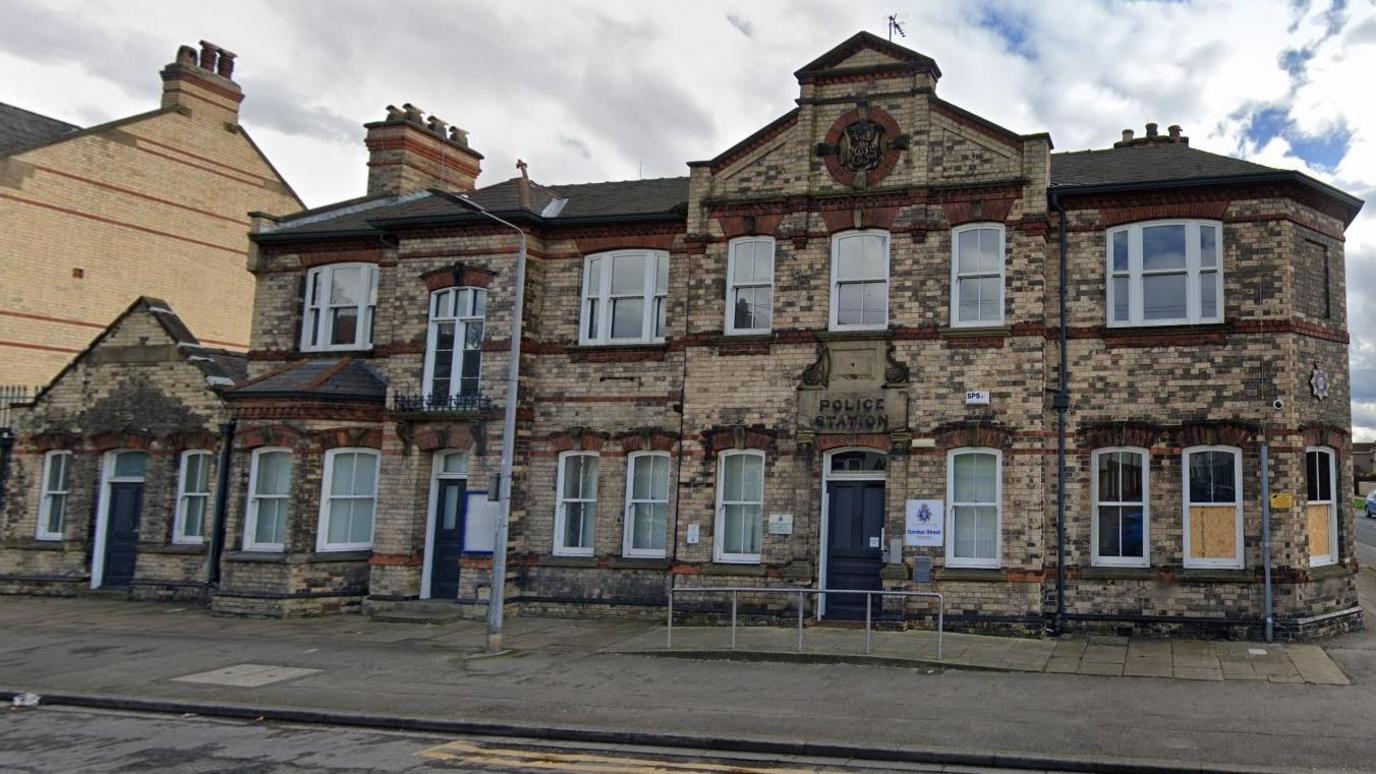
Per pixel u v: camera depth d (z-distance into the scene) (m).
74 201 28.88
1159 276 17.16
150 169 30.86
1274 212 16.59
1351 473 17.61
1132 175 17.84
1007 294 17.19
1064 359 17.28
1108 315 17.20
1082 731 10.58
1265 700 11.91
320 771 9.70
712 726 11.05
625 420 19.86
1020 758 9.67
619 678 13.76
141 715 12.55
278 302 23.33
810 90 18.78
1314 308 17.00
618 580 19.33
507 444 16.20
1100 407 17.05
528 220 20.44
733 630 15.41
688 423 18.73
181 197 31.70
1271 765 9.31
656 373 19.81
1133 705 11.72
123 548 23.42
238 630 18.36
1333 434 17.05
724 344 18.67
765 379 18.39
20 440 24.44
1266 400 16.25
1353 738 10.20
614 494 19.69
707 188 19.36
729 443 18.44
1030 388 16.84
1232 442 16.30
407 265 21.14
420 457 20.41
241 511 20.92
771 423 18.25
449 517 20.52
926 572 16.59
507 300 20.30
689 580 18.33
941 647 14.60
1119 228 17.41
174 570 22.50
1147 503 16.70
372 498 21.20
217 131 33.00
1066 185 17.36
